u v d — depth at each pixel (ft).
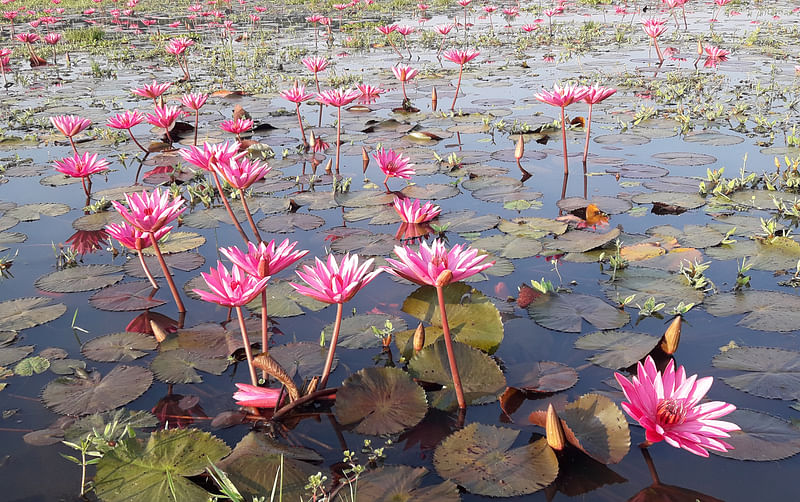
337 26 56.70
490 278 10.96
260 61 39.75
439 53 41.81
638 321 9.41
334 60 39.73
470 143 20.63
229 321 9.87
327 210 14.82
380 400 7.50
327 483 6.31
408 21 58.18
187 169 18.81
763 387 7.64
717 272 10.87
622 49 40.83
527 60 37.81
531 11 63.72
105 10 69.51
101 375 8.45
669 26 50.83
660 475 6.37
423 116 24.61
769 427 6.89
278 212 14.71
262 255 7.55
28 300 10.57
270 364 7.29
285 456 6.59
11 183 17.76
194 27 57.93
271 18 64.08
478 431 6.92
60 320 10.03
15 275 11.71
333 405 7.72
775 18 52.49
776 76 29.30
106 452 6.51
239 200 15.69
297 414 7.55
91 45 47.78
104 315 10.16
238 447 6.72
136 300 10.61
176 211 9.94
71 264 12.16
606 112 23.85
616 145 19.57
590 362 8.38
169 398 7.95
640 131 20.92
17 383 8.29
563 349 8.74
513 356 8.61
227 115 25.71
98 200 16.05
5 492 6.35
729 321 9.32
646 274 10.85
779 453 6.54
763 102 24.20
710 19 54.19
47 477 6.58
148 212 9.55
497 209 14.51
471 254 7.03
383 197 15.40
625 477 6.35
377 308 10.11
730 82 28.58
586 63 35.81
